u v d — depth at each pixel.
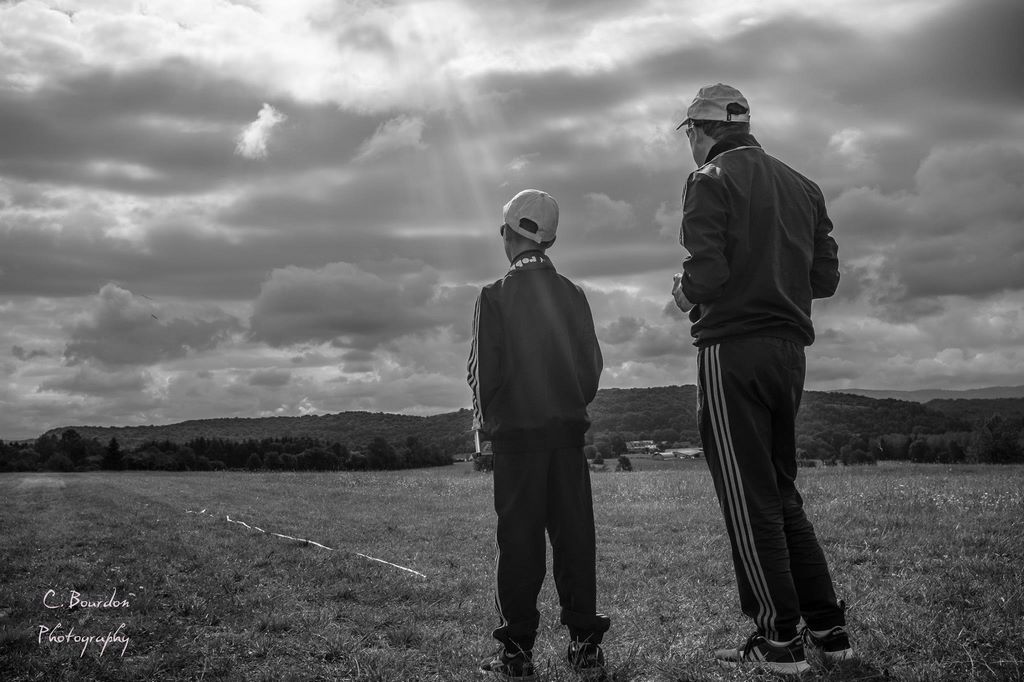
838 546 6.43
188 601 4.45
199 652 3.44
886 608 3.82
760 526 3.01
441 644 3.63
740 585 3.07
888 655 2.97
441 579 5.56
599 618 3.14
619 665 3.09
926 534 6.92
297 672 3.17
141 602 4.41
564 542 3.16
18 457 88.62
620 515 10.13
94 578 5.26
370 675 3.08
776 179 3.24
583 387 3.29
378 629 4.00
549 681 2.93
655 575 5.89
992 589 4.23
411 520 10.47
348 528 9.27
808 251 3.27
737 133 3.33
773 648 2.92
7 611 4.22
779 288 3.11
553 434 3.13
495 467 3.20
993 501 9.30
